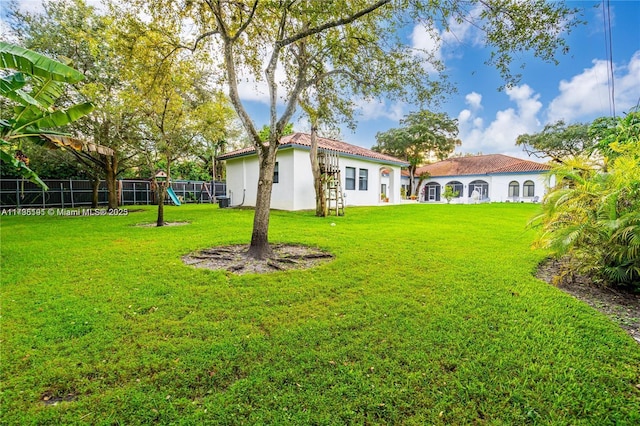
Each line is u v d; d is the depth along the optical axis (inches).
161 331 104.7
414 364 86.0
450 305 125.1
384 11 194.4
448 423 66.7
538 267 184.5
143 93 323.6
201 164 1229.1
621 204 143.1
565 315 115.9
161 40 247.6
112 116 402.6
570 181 171.0
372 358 89.0
